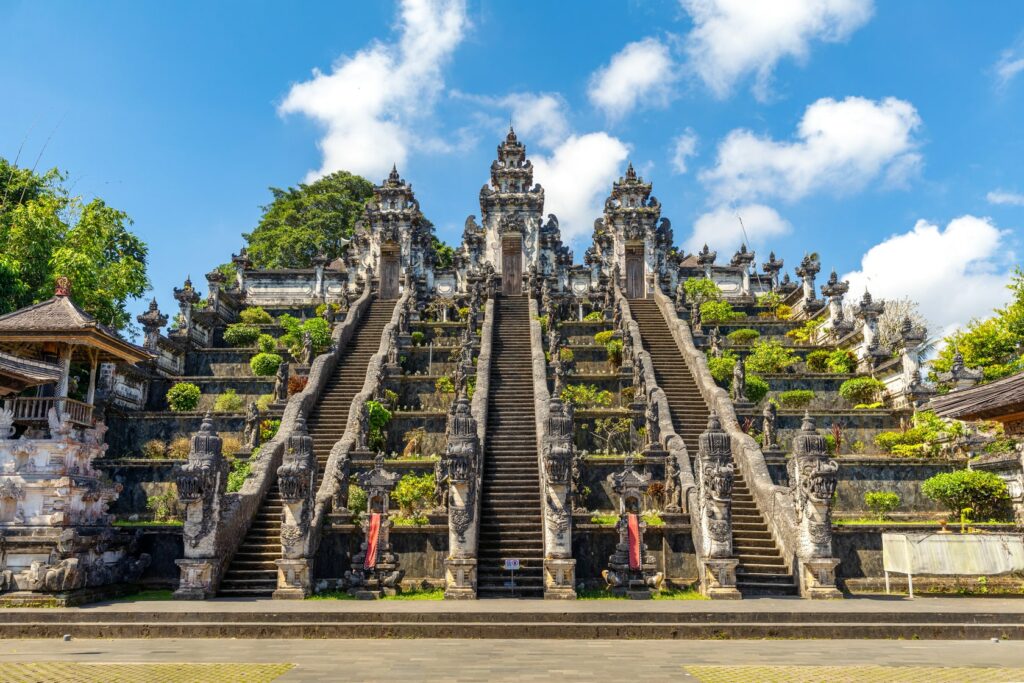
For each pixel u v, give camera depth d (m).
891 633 13.14
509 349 31.33
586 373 29.44
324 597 16.56
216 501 17.05
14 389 17.08
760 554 18.27
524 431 23.77
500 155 47.78
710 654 11.23
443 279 47.06
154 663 10.36
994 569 16.83
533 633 13.15
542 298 37.44
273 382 29.94
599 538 18.39
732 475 17.19
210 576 16.53
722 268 49.00
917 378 28.50
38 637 13.23
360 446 22.78
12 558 15.42
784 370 33.19
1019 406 13.95
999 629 13.19
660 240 46.38
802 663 10.43
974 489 20.48
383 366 28.48
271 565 17.78
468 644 12.23
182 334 34.78
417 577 18.11
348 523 18.47
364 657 10.85
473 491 17.34
